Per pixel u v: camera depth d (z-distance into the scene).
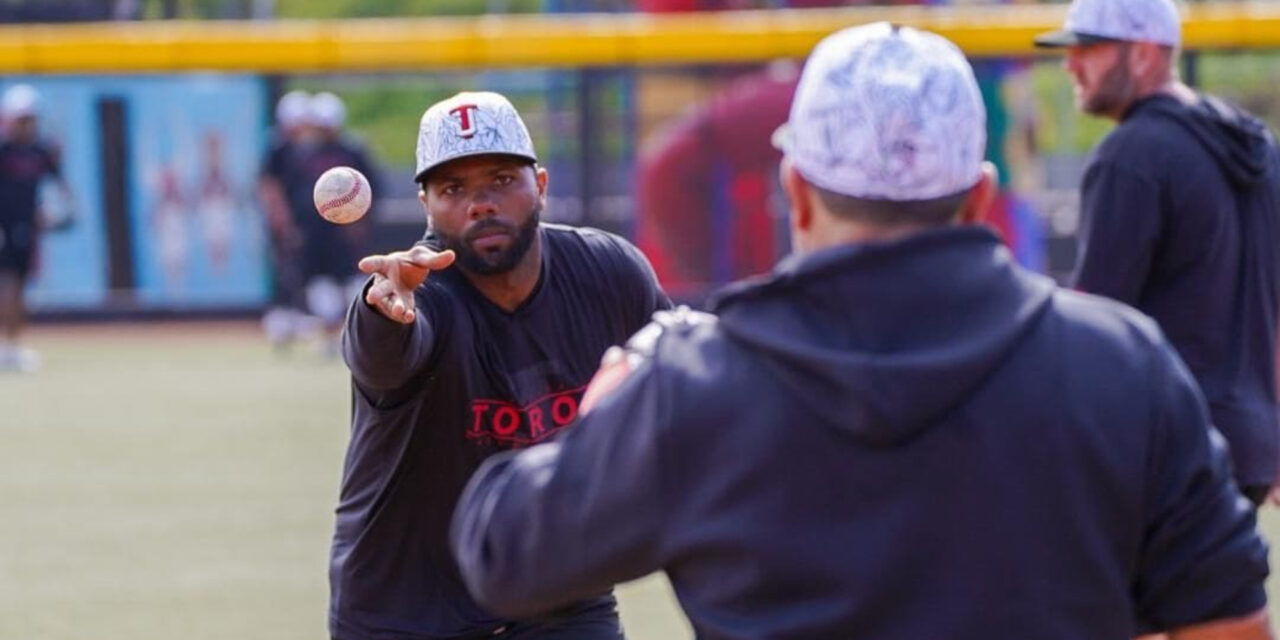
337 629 11.86
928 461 6.45
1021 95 48.22
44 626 19.75
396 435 11.23
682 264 49.75
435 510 11.51
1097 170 13.39
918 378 6.36
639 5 51.91
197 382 40.91
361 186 10.98
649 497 6.63
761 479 6.51
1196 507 6.72
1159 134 13.22
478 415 11.46
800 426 6.48
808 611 6.48
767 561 6.48
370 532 11.55
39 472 29.77
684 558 6.64
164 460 30.69
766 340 6.53
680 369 6.71
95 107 51.50
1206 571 6.71
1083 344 6.73
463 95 11.56
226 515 25.95
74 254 52.25
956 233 6.61
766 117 48.81
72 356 46.44
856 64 6.53
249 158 51.88
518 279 11.53
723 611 6.61
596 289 11.93
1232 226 13.39
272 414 35.72
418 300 11.16
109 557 23.34
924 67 6.51
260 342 48.78
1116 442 6.62
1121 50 13.48
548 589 6.85
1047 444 6.53
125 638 19.20
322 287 45.34
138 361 45.06
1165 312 13.42
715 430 6.58
